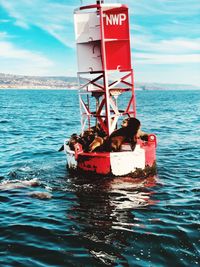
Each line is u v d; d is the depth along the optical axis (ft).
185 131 94.22
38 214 33.09
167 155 59.67
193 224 29.86
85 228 29.71
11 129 104.78
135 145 43.52
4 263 24.18
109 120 44.24
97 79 45.16
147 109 200.34
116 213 32.99
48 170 49.26
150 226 29.73
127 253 25.32
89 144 45.19
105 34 43.88
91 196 37.88
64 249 26.14
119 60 44.88
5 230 29.50
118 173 42.27
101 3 43.32
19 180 44.60
